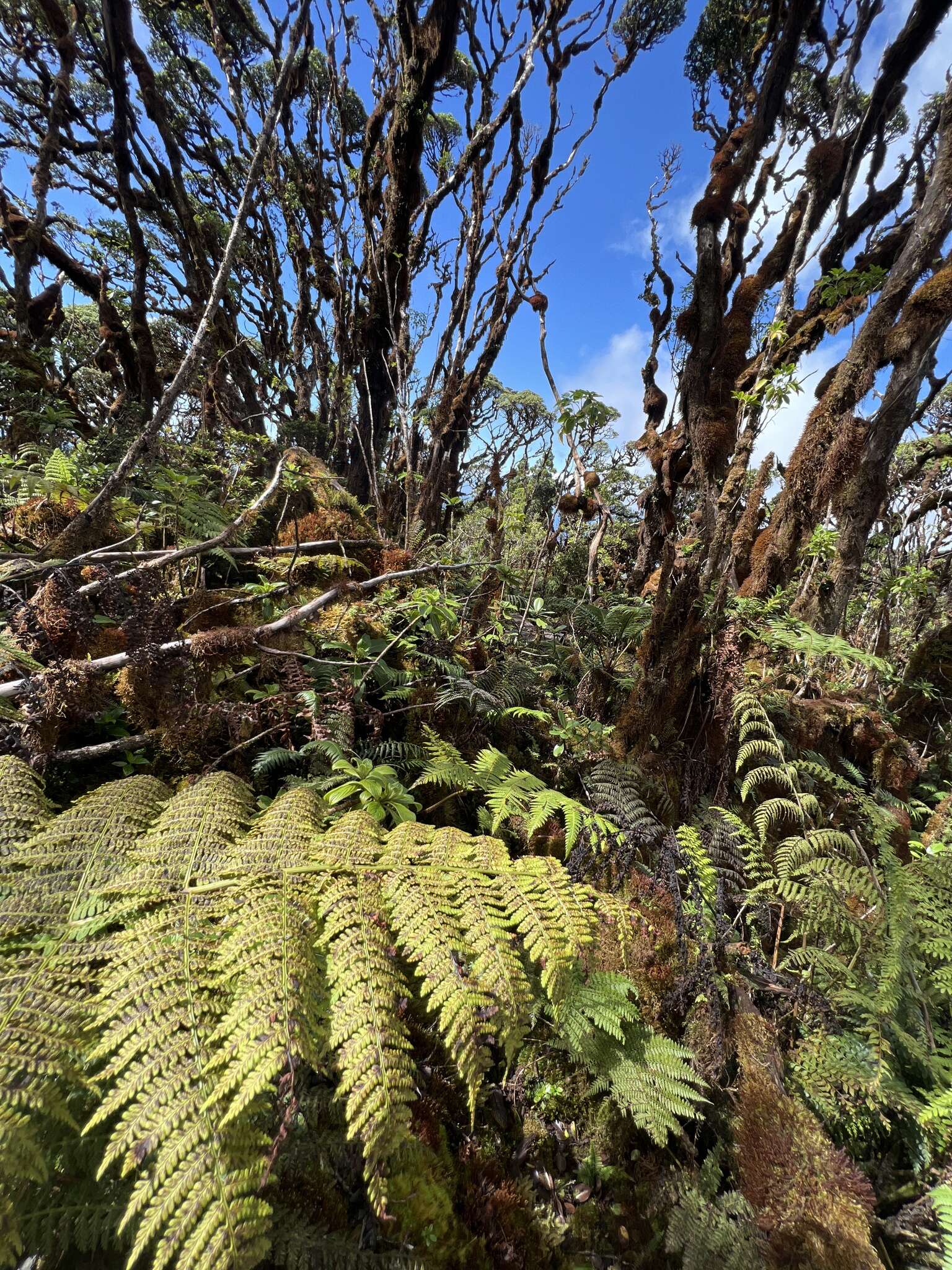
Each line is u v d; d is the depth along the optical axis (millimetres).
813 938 1916
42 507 2125
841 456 3113
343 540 2877
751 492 3789
